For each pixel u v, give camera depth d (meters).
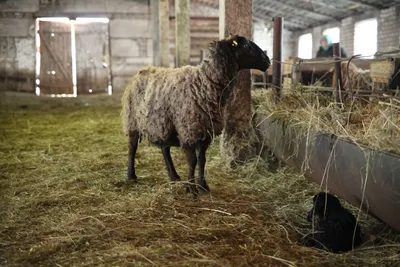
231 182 4.76
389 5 13.09
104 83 19.72
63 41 19.30
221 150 5.65
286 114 4.54
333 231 3.03
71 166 5.51
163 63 13.38
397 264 2.73
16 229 3.42
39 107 13.59
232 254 2.93
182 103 4.00
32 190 4.46
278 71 5.31
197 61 20.88
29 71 19.00
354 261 2.82
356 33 15.37
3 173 5.17
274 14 19.06
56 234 3.29
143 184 4.64
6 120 10.17
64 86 19.48
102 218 3.62
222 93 4.04
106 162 5.66
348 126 3.49
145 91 4.32
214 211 3.76
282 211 3.79
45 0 18.77
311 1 15.06
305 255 2.93
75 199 4.14
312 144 3.63
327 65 6.82
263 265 2.77
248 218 3.60
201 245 3.06
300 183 4.59
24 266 2.79
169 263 2.77
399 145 2.78
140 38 19.62
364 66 7.21
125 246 3.04
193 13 20.39
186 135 4.01
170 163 4.58
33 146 6.93
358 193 3.04
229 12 5.35
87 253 2.94
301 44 20.88
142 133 4.37
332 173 3.36
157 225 3.44
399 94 4.08
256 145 5.43
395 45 12.84
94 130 8.70
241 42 4.10
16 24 18.70
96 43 19.52
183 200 4.04
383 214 2.80
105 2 19.19
